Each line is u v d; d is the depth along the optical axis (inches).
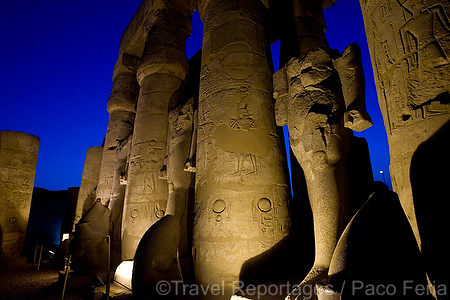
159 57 299.3
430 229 76.6
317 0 228.2
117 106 396.5
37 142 418.6
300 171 211.0
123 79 409.1
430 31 85.9
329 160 132.2
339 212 125.2
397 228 77.1
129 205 269.9
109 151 388.2
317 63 147.3
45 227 665.6
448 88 79.7
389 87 96.7
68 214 526.6
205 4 246.2
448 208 73.0
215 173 171.9
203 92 198.2
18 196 382.9
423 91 84.9
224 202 163.6
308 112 141.1
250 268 150.1
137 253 160.6
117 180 347.9
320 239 124.3
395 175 93.0
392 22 97.6
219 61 194.9
